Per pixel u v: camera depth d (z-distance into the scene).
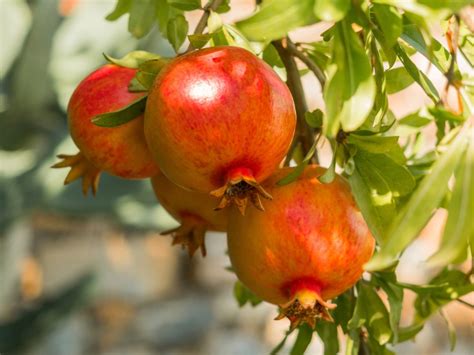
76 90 0.86
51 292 3.09
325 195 0.81
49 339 2.88
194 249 0.90
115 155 0.85
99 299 3.09
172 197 0.89
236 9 2.26
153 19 0.93
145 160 0.86
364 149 0.81
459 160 0.68
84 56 2.60
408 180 0.81
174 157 0.77
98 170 0.95
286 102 0.77
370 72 0.71
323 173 0.81
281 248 0.80
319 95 1.85
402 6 0.71
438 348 2.81
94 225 3.20
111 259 3.16
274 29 0.69
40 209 2.53
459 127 0.74
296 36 1.89
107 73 0.86
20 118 2.48
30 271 2.93
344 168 0.81
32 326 2.30
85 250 3.17
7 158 2.56
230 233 0.82
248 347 2.97
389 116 0.85
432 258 0.67
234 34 0.82
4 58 2.54
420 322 0.90
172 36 0.84
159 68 0.80
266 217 0.80
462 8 0.69
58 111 2.59
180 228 0.90
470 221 0.67
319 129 0.85
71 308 2.34
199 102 0.76
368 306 0.88
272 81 0.77
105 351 3.00
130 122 0.85
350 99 0.71
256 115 0.76
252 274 0.81
